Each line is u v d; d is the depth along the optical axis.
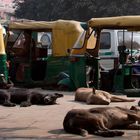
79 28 18.23
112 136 8.96
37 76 19.81
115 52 20.50
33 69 19.69
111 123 9.41
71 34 18.31
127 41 21.47
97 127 9.09
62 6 56.75
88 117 9.12
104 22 17.23
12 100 13.93
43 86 19.11
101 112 9.30
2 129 9.95
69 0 55.81
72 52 18.05
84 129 9.17
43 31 19.70
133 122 9.70
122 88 17.03
